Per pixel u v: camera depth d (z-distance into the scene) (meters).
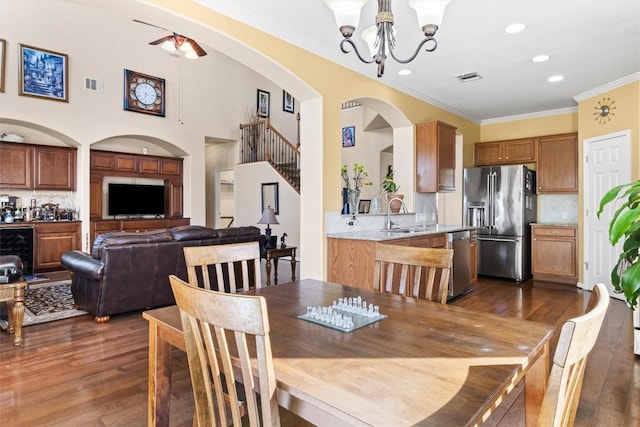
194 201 8.09
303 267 3.89
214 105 8.46
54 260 6.18
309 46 3.53
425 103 5.30
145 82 7.25
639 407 2.16
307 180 3.84
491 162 6.44
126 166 7.31
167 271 3.90
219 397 1.03
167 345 1.54
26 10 5.87
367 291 2.00
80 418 1.99
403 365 1.08
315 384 0.96
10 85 5.71
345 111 8.06
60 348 2.95
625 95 4.48
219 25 2.87
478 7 2.89
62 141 6.57
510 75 4.39
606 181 4.76
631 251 1.83
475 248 5.33
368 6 2.85
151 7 2.53
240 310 0.90
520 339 1.28
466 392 0.92
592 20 3.10
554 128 5.98
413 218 5.12
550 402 0.74
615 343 3.15
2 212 5.91
